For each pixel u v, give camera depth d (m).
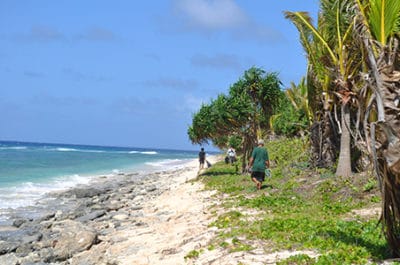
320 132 22.06
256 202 15.77
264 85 27.69
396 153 7.02
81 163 67.50
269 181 21.72
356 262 7.74
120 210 21.44
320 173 20.38
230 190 20.69
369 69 7.75
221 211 15.39
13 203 24.69
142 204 23.02
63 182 37.53
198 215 15.69
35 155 80.06
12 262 12.45
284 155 30.03
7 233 16.50
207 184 25.48
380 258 7.88
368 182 15.77
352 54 16.48
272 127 39.81
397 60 7.69
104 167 62.53
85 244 13.35
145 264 10.64
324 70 19.28
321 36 18.92
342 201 15.06
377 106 7.27
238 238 10.66
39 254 13.05
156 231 14.46
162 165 74.50
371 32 8.09
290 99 28.75
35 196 27.88
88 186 35.06
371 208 13.55
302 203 15.38
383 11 7.71
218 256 9.54
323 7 18.14
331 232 10.10
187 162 88.00
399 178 7.28
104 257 12.19
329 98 20.86
